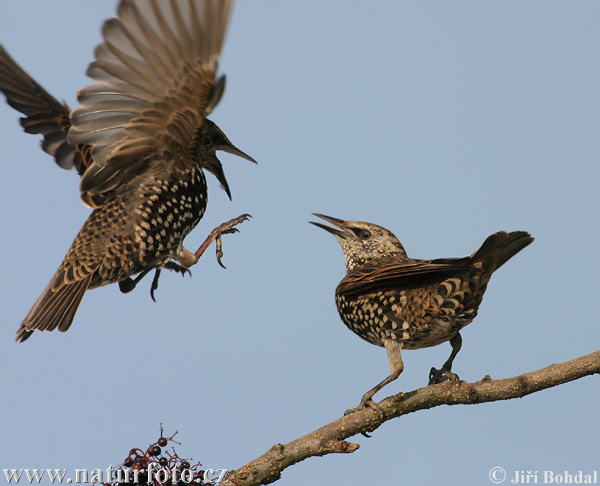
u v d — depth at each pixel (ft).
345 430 32.91
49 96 39.78
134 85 32.32
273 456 32.30
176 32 31.24
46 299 35.14
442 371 38.52
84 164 38.83
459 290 36.58
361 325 39.29
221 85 32.48
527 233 35.60
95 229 36.17
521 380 32.50
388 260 41.55
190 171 36.55
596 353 32.22
